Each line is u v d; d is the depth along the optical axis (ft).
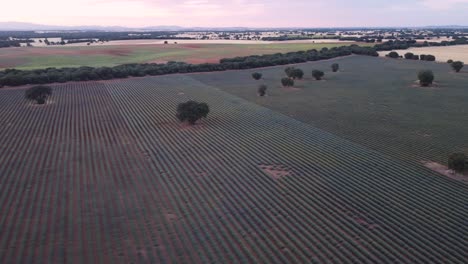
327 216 97.71
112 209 100.63
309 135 163.63
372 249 84.17
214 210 100.78
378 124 181.98
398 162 133.28
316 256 82.02
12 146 148.36
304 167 128.88
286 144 151.74
